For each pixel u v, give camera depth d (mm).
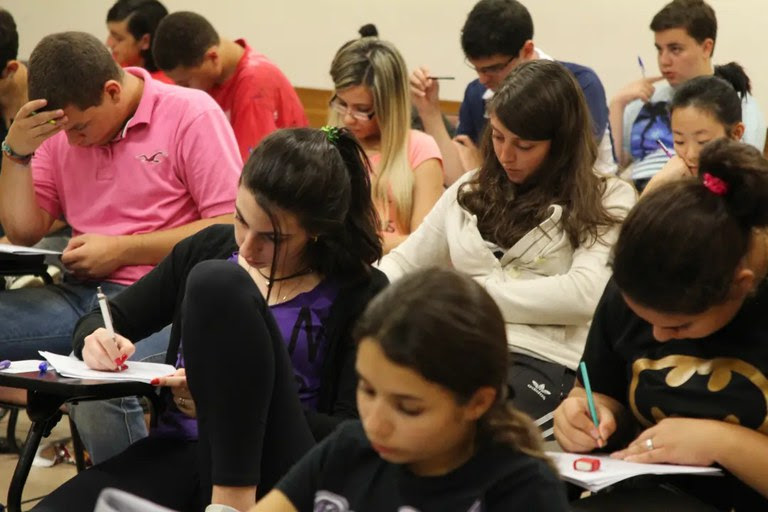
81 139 2846
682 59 4145
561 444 1788
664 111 4242
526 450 1256
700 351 1689
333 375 1989
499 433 1246
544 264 2459
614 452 1765
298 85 5801
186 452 1981
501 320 1206
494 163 2570
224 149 2912
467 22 3822
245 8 5793
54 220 3125
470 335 1156
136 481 1885
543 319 2383
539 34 5402
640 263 1478
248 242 1880
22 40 5930
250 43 5816
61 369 1951
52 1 5883
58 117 2775
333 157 1907
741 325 1631
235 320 1661
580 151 2455
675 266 1452
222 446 1674
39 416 2014
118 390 1881
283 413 1765
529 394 2293
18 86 3609
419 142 3490
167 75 4199
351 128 3445
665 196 1493
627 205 2479
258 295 1713
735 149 1494
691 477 1753
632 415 1837
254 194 1847
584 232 2443
